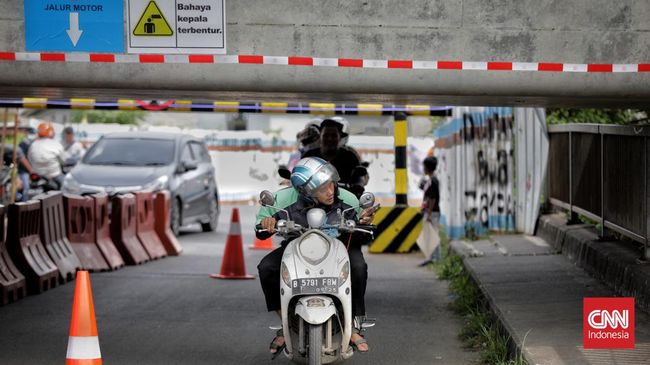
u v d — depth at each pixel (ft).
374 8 40.93
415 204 119.14
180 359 40.06
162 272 65.72
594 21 41.37
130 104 71.51
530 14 41.27
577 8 41.29
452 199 75.82
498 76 41.32
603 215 55.42
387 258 75.20
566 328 39.45
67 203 63.67
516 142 74.43
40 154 92.58
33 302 52.80
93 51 41.04
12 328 45.80
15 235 54.60
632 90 41.63
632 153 50.21
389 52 41.14
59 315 49.03
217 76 41.04
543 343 36.81
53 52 41.11
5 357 39.91
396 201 79.10
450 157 76.18
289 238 33.96
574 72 41.39
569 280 51.72
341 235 35.35
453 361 39.55
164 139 92.94
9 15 41.09
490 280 52.34
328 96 45.09
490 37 41.22
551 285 50.19
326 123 51.37
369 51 41.09
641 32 41.39
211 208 97.40
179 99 50.93
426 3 41.09
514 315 42.42
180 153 91.76
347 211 34.47
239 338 44.37
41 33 41.11
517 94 41.91
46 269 56.75
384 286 60.49
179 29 40.93
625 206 51.44
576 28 41.37
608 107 51.19
